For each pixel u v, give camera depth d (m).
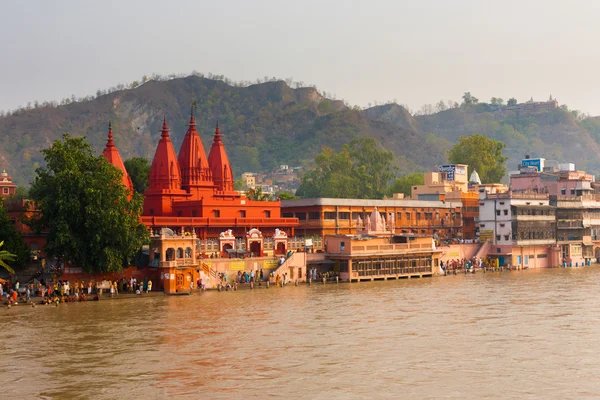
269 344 61.53
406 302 86.44
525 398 46.03
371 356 57.06
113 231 87.25
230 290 97.88
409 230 140.62
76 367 54.06
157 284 93.62
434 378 50.59
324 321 72.50
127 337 64.50
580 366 53.88
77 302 85.44
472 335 65.31
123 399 46.34
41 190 89.44
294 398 46.19
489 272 131.12
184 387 48.78
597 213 159.12
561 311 79.25
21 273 93.62
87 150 92.75
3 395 47.38
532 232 141.12
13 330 67.75
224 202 113.38
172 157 115.31
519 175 165.25
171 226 105.56
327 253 111.75
